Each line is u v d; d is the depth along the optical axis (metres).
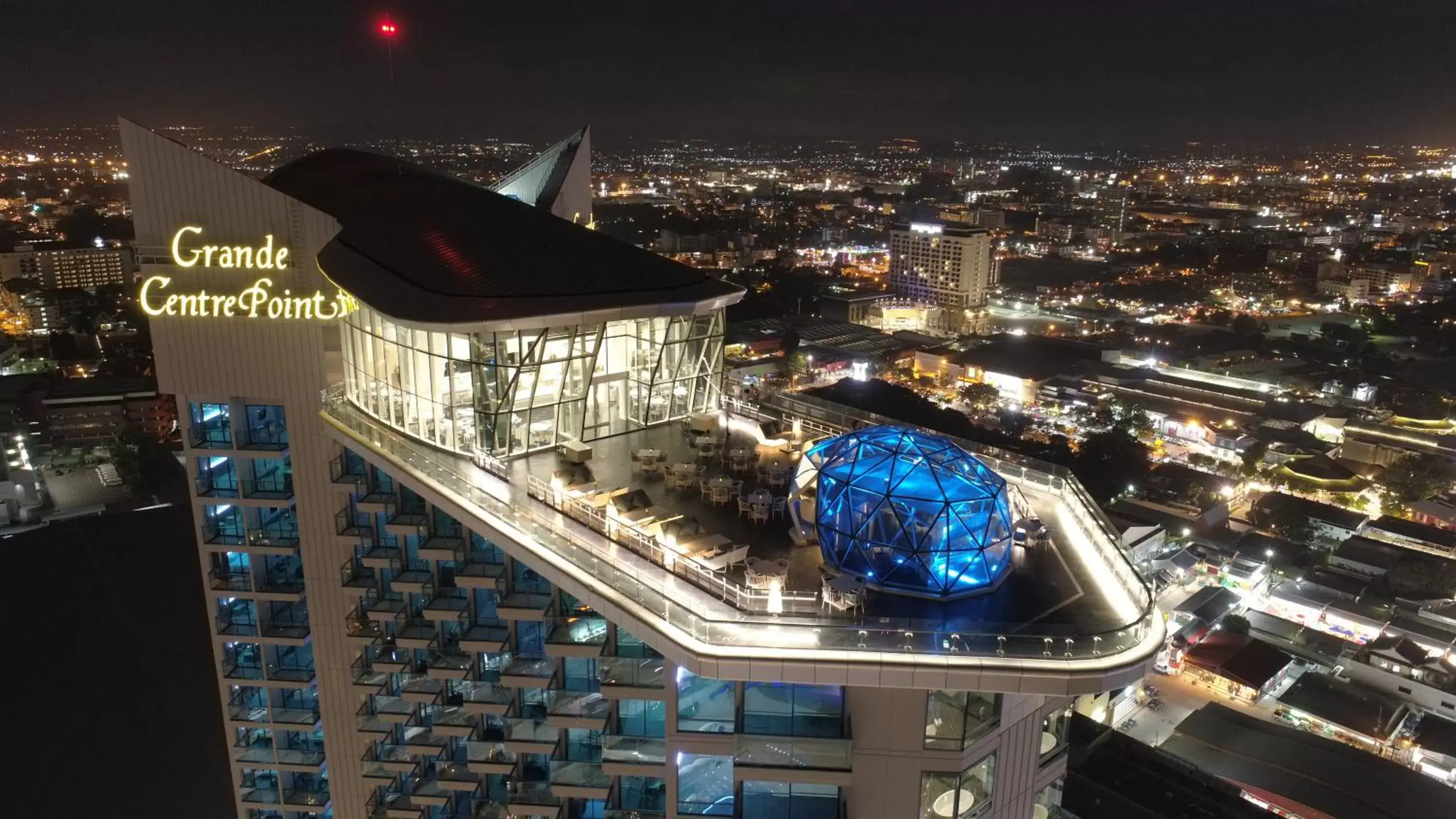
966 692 36.28
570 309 51.72
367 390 62.97
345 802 67.06
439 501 48.94
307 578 64.12
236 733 67.50
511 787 54.47
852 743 37.34
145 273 62.41
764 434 57.25
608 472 53.38
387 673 61.62
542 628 53.59
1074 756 95.56
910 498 37.81
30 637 115.81
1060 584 39.09
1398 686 114.00
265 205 62.06
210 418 64.94
